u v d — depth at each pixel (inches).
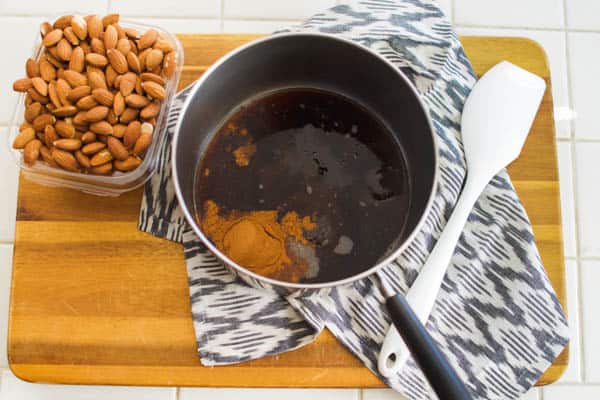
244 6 27.3
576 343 25.0
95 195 22.7
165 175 22.8
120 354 21.7
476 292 22.6
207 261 22.1
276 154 22.7
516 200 23.1
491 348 22.2
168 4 27.2
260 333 21.8
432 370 17.2
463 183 23.4
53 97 20.7
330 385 21.8
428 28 24.6
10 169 26.0
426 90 24.1
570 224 26.0
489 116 23.4
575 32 27.3
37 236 22.4
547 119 24.2
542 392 24.7
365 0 24.9
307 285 17.4
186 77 24.1
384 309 22.2
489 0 27.4
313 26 24.5
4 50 27.1
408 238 18.2
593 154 26.6
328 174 22.4
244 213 21.8
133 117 21.0
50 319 21.8
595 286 25.5
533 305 22.4
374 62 20.8
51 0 27.2
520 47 24.9
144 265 22.3
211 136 22.9
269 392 24.2
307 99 23.5
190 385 21.7
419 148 21.3
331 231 21.6
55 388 24.1
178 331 21.9
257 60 21.5
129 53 21.0
